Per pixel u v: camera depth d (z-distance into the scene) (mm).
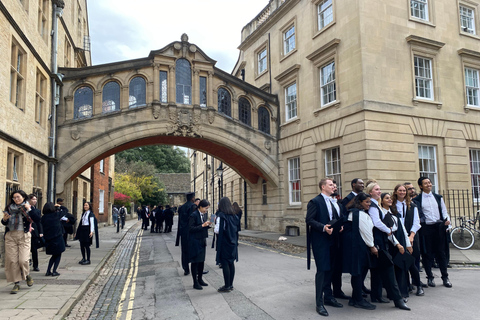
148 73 16344
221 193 29234
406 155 13875
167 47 16531
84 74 15156
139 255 12398
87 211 9805
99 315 5559
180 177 68625
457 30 15938
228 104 17984
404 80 14305
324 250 5156
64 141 14625
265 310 5316
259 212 21047
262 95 18922
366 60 13680
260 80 21516
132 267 10008
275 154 19000
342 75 14633
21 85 10852
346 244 5297
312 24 16797
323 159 15969
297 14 18047
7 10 9172
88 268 8992
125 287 7492
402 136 13898
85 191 21234
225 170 28234
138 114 15930
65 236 13203
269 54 20578
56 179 14273
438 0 15609
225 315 5164
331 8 15789
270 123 19141
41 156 12648
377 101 13602
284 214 18531
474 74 16312
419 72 14891
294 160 18281
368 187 5754
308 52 17047
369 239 5129
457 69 15617
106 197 28812
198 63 17094
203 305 5730
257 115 18750
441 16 15578
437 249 6637
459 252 10367
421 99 14359
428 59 15125
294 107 18281
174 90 16547
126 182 41312
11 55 10172
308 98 16891
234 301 5855
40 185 13047
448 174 14641
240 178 24312
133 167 45500
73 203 18312
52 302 5723
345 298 5836
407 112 14078
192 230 6895
